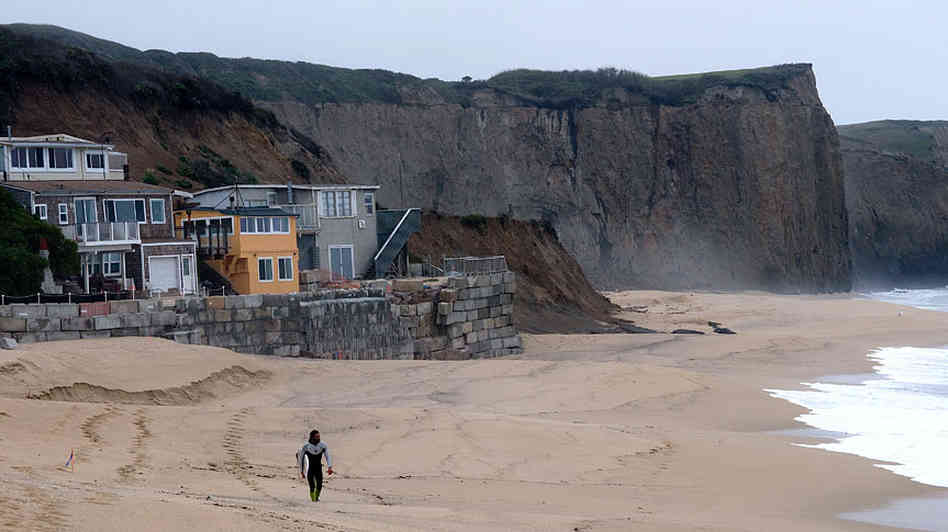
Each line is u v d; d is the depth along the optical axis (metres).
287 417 31.16
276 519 16.14
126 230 50.75
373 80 180.62
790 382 49.72
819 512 24.03
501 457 27.94
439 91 184.50
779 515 23.38
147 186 54.94
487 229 93.25
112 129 83.62
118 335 40.84
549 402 39.66
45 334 38.81
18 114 78.81
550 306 85.81
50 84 82.81
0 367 32.56
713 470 27.91
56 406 27.92
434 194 167.25
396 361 47.50
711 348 62.59
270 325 46.19
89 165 57.41
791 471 28.30
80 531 13.44
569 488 24.89
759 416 39.00
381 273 66.50
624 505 23.19
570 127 179.25
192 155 89.00
